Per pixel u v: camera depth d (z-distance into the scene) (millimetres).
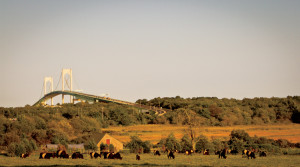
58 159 57250
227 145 85562
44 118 152750
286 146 99375
